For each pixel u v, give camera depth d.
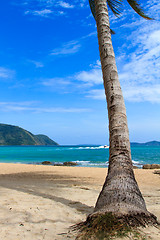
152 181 9.23
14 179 9.24
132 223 2.48
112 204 2.75
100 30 4.50
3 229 2.73
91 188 6.79
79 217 3.41
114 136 3.52
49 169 14.23
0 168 14.78
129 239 2.24
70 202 4.46
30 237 2.54
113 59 4.20
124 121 3.63
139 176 10.84
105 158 29.36
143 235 2.32
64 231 2.75
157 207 4.00
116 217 2.54
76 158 29.42
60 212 3.64
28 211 3.59
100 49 4.39
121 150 3.38
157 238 2.27
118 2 6.70
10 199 4.39
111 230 2.40
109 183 3.07
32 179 9.34
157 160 26.05
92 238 2.36
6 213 3.42
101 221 2.53
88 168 14.96
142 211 2.70
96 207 2.92
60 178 9.80
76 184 7.83
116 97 3.80
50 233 2.67
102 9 4.66
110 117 3.73
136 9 6.68
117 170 3.18
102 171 13.16
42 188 6.34
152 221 2.66
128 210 2.62
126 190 2.89
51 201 4.43
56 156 33.50
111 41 4.44
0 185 6.58
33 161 24.83
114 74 4.01
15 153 43.25
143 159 27.55
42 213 3.54
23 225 2.92
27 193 5.26
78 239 2.41
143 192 6.49
